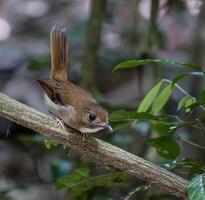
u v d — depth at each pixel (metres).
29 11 20.41
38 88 16.20
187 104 6.76
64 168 9.99
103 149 6.13
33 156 11.00
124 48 13.67
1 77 16.72
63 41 7.81
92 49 10.98
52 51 7.79
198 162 6.46
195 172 6.48
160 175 6.07
